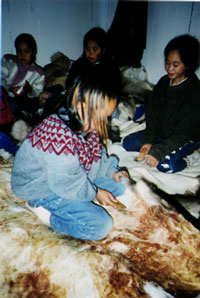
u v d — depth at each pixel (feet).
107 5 11.07
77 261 3.96
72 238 4.52
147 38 10.71
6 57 9.71
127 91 10.44
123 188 5.44
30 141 3.92
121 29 10.14
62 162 3.76
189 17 9.83
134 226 4.91
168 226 4.88
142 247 4.52
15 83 9.65
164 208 5.23
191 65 6.69
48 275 3.90
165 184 6.57
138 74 10.73
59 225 4.52
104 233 4.50
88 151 4.25
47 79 10.69
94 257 4.04
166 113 7.38
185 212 5.65
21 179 4.17
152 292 3.71
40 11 10.69
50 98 9.18
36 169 4.04
